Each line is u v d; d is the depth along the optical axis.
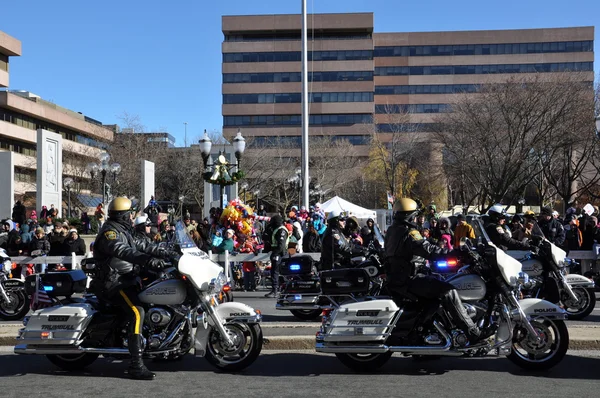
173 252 6.78
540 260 10.10
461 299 6.88
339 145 76.31
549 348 7.05
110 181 51.47
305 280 10.77
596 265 15.21
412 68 105.94
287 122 97.88
